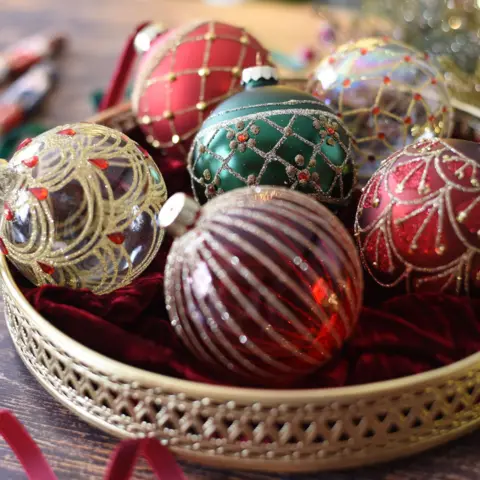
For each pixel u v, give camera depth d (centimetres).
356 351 55
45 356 53
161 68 65
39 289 56
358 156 63
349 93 63
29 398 55
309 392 49
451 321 55
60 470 52
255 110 58
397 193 54
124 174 56
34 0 140
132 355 54
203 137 59
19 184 55
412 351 54
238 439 50
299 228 52
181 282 52
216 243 51
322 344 52
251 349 51
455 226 53
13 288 55
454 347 54
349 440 50
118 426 52
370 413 50
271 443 50
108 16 130
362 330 55
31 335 54
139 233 56
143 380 50
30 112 85
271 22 121
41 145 56
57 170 55
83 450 52
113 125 71
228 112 58
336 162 58
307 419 49
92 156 56
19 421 53
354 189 62
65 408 54
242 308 51
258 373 52
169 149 68
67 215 55
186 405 50
